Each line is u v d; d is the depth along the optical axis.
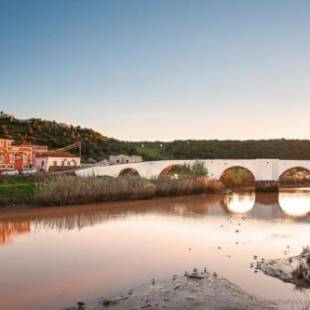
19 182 60.09
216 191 77.50
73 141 120.19
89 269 23.27
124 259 25.53
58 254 26.97
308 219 43.25
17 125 131.75
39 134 124.19
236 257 25.72
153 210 51.78
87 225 39.59
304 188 95.25
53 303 17.95
